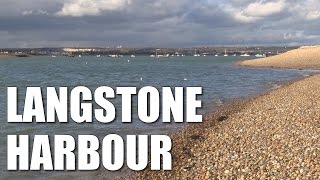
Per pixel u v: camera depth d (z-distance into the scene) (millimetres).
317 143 18188
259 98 40125
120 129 26266
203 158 17906
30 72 117500
